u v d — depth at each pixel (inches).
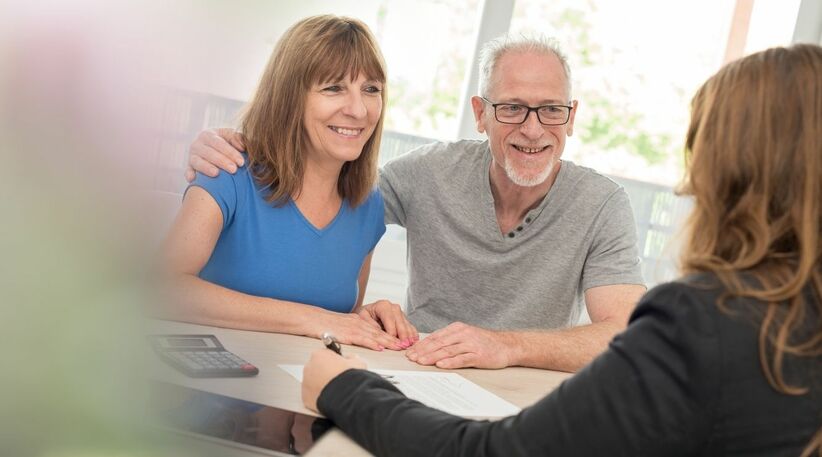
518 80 81.8
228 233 72.1
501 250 86.1
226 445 37.5
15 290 33.6
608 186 87.1
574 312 89.3
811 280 33.7
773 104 35.4
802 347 32.4
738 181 35.8
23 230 32.2
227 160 70.9
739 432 32.1
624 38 128.1
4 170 33.0
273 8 84.3
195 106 75.2
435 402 49.7
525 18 124.9
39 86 32.3
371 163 76.7
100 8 32.8
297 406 44.9
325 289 75.1
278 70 72.2
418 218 88.3
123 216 35.0
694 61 130.0
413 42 121.4
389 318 69.3
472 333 64.1
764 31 130.5
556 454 34.0
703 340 32.3
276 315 63.9
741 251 34.6
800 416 32.2
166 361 48.3
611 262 83.4
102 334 36.2
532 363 65.6
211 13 38.8
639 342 33.9
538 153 82.4
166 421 38.3
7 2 31.7
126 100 34.6
